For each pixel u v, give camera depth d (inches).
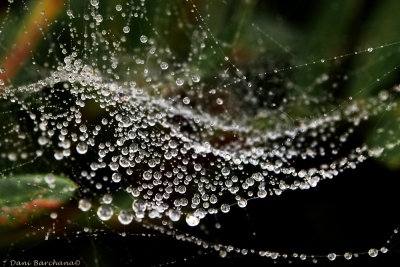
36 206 8.0
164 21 9.9
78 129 8.6
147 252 8.0
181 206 8.3
